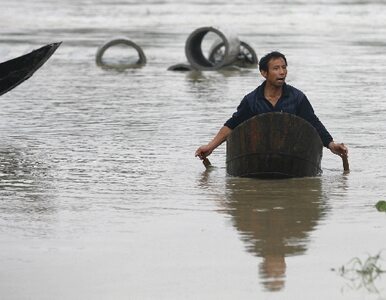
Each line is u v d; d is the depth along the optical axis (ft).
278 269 72.64
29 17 423.64
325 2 509.35
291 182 104.58
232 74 229.86
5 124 147.23
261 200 96.12
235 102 173.78
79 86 199.21
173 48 291.79
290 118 104.53
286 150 105.19
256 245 79.36
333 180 105.70
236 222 87.30
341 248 78.18
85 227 85.66
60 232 83.92
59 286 68.74
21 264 74.28
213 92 190.60
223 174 109.40
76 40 313.32
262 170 106.11
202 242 80.43
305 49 279.49
